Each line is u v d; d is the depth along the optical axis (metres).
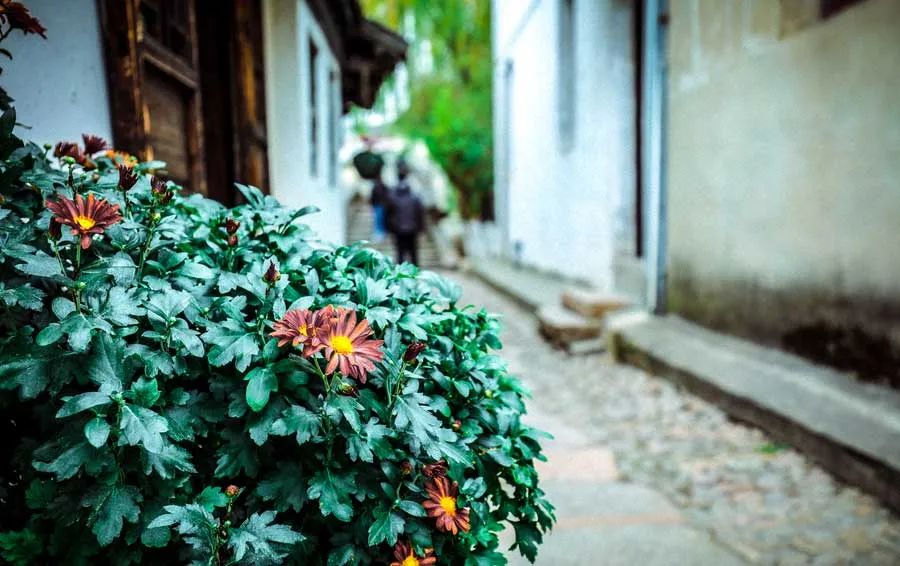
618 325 6.21
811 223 4.33
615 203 8.10
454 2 20.22
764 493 3.27
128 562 1.26
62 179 1.53
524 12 12.10
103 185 1.54
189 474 1.33
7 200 1.46
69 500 1.25
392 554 1.41
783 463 3.58
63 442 1.22
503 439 1.56
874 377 3.84
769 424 3.92
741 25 5.03
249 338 1.34
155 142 2.99
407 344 1.53
